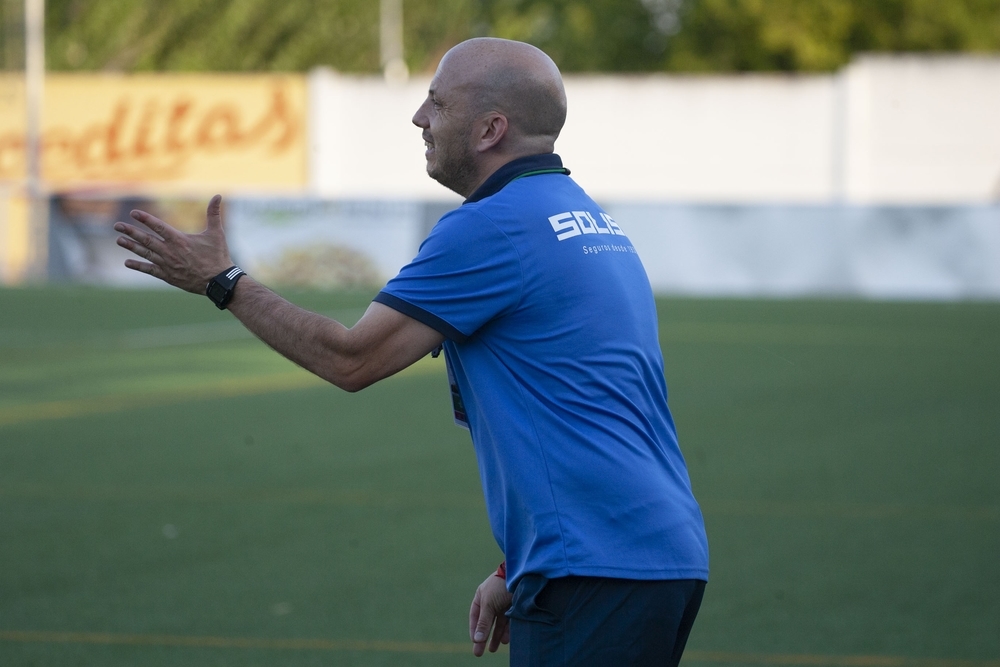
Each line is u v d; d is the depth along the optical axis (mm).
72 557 18141
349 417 31969
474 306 7406
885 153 93938
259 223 79062
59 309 63531
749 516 21062
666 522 7453
